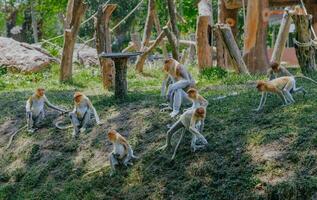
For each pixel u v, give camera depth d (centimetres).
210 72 1291
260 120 776
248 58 1427
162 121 867
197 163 720
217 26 1336
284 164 656
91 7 3250
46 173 864
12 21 3644
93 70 1612
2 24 3841
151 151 789
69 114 943
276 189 624
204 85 1176
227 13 1808
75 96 928
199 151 740
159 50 2845
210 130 786
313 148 662
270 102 855
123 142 775
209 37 1422
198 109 732
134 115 923
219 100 924
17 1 3600
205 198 664
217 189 665
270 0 1770
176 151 762
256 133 735
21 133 1009
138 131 862
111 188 758
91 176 803
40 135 975
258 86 809
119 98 1035
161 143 805
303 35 1183
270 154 680
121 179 764
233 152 711
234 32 1820
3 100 1212
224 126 788
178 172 725
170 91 882
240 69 1323
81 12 1395
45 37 3881
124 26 3447
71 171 841
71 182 809
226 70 1403
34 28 3219
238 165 687
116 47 3478
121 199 734
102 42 1241
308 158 647
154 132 845
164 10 2983
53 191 809
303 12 1251
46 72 1730
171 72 901
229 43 1320
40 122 1013
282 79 825
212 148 734
